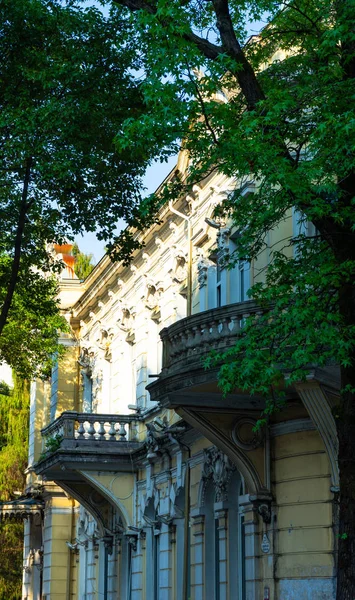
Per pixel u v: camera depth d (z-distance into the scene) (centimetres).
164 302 2658
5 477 4434
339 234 1208
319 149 1222
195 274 2373
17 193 1914
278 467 1792
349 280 1154
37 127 1703
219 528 1991
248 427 1805
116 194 1877
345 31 1195
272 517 1780
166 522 2366
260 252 1794
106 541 2906
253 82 1274
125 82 1791
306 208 1193
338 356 1141
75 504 3438
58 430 2828
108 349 3253
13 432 4572
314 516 1691
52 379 3709
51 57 1762
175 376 1720
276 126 1227
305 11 1367
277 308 1252
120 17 1792
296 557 1709
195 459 2192
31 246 2102
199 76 1412
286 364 1245
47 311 2331
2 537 4600
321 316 1178
